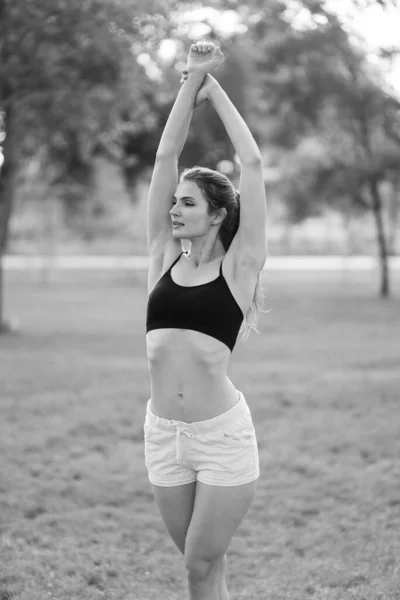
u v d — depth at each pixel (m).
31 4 10.87
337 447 6.92
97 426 7.69
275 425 7.85
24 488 5.73
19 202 31.05
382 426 7.65
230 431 2.91
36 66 11.99
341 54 19.50
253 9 13.83
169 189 3.23
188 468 2.98
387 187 32.25
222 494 2.90
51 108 13.39
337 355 13.07
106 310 21.95
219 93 3.20
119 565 4.39
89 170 20.02
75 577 4.18
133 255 39.97
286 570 4.38
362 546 4.62
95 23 11.20
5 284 31.98
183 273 3.03
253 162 3.04
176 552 4.66
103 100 13.68
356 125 24.67
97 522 5.07
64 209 35.03
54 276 36.16
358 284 32.16
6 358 12.49
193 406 2.90
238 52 16.39
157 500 3.07
